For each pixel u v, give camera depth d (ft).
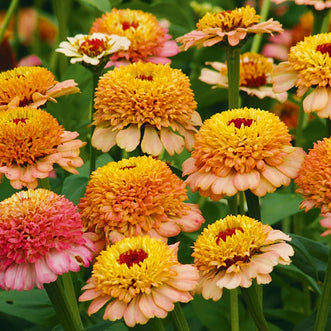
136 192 2.69
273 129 2.72
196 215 2.74
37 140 2.77
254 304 2.64
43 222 2.57
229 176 2.69
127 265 2.51
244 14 3.01
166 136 2.89
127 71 2.96
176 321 2.62
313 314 2.91
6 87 2.97
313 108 2.80
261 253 2.59
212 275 2.56
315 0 3.33
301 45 2.88
